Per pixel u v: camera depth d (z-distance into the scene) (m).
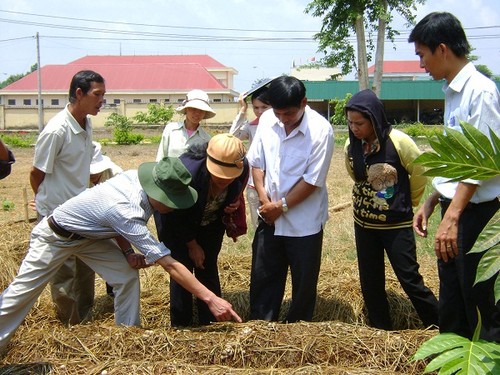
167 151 5.88
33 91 51.47
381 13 24.61
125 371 3.41
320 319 5.08
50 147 4.50
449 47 3.49
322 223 4.48
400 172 4.25
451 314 3.73
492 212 3.49
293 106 4.10
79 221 3.82
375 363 3.54
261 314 4.57
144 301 5.24
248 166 4.30
